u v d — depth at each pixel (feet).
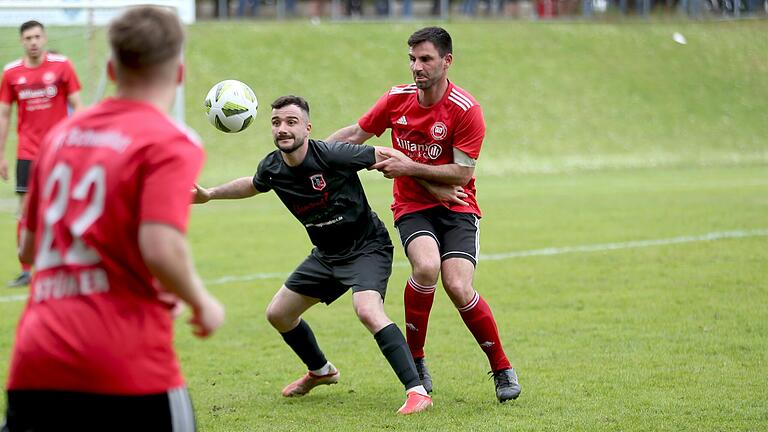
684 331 97.81
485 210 211.41
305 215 72.33
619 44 427.74
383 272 73.67
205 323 38.19
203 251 160.35
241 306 116.88
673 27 447.83
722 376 80.48
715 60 425.28
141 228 36.68
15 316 111.14
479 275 133.69
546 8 449.48
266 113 342.44
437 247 75.61
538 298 117.19
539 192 254.06
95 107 39.78
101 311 37.86
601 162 340.39
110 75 40.09
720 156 355.97
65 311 38.06
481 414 70.69
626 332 98.02
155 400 38.63
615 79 401.49
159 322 39.11
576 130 362.12
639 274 132.05
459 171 75.15
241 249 162.61
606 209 210.79
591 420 68.44
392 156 72.54
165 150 37.32
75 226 38.06
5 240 179.52
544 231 177.17
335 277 73.51
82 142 38.86
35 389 38.09
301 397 77.77
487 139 346.33
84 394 37.86
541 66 401.90
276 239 174.50
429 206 77.46
